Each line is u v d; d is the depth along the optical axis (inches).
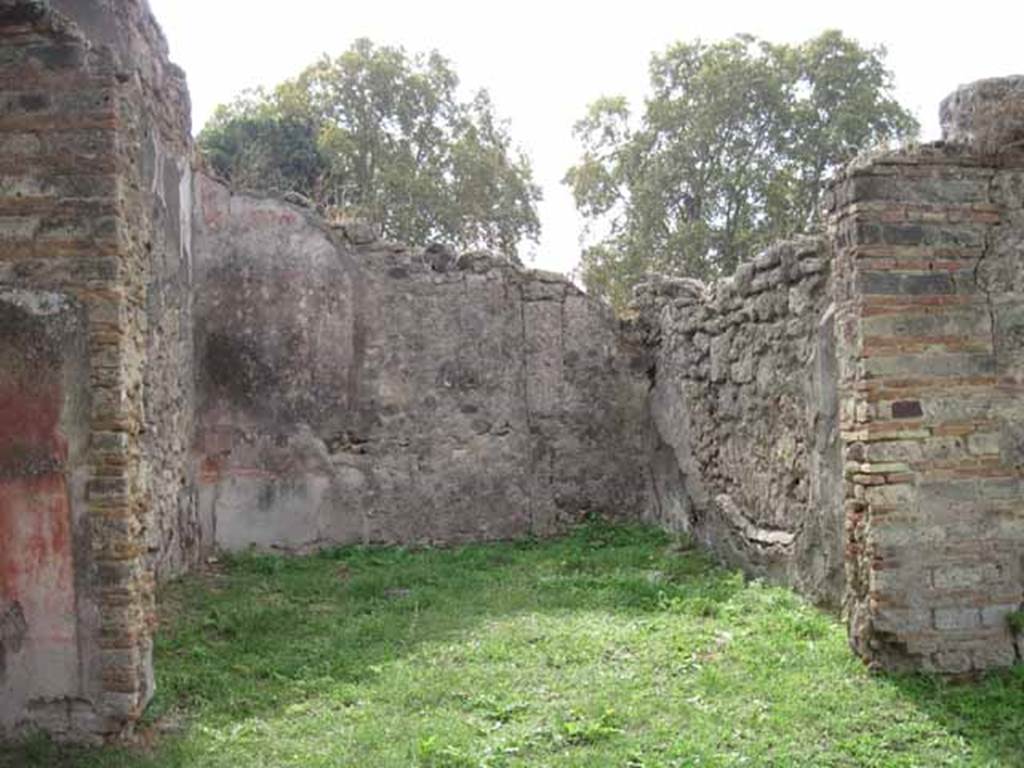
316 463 363.3
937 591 190.4
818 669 193.3
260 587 293.7
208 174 358.6
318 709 179.9
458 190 906.1
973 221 194.9
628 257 892.0
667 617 238.2
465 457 379.2
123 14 264.8
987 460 192.5
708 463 326.0
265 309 361.7
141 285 183.2
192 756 157.6
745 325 290.2
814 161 871.1
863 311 191.6
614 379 396.2
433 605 260.1
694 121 885.8
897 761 149.4
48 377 168.4
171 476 311.4
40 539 168.1
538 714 172.4
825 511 236.4
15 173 169.8
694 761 148.2
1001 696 176.2
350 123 907.4
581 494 391.2
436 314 379.9
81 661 167.8
